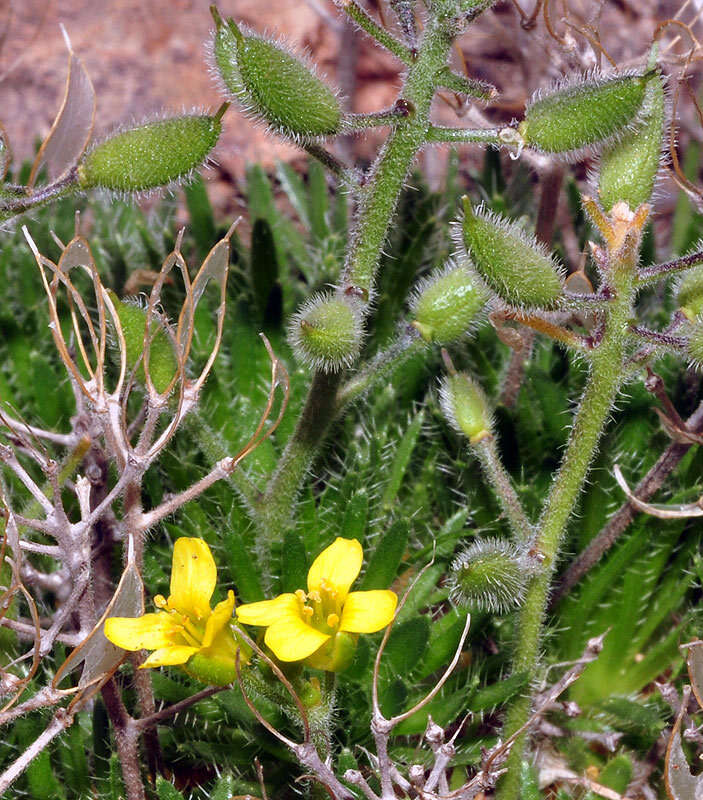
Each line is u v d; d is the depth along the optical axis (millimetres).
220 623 52
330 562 55
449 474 90
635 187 61
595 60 87
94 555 69
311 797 66
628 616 80
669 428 69
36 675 74
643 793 75
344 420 92
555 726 76
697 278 64
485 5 64
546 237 94
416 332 71
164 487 87
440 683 55
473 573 60
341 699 72
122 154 63
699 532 82
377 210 68
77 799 73
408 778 68
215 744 71
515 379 89
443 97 90
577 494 61
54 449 88
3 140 64
